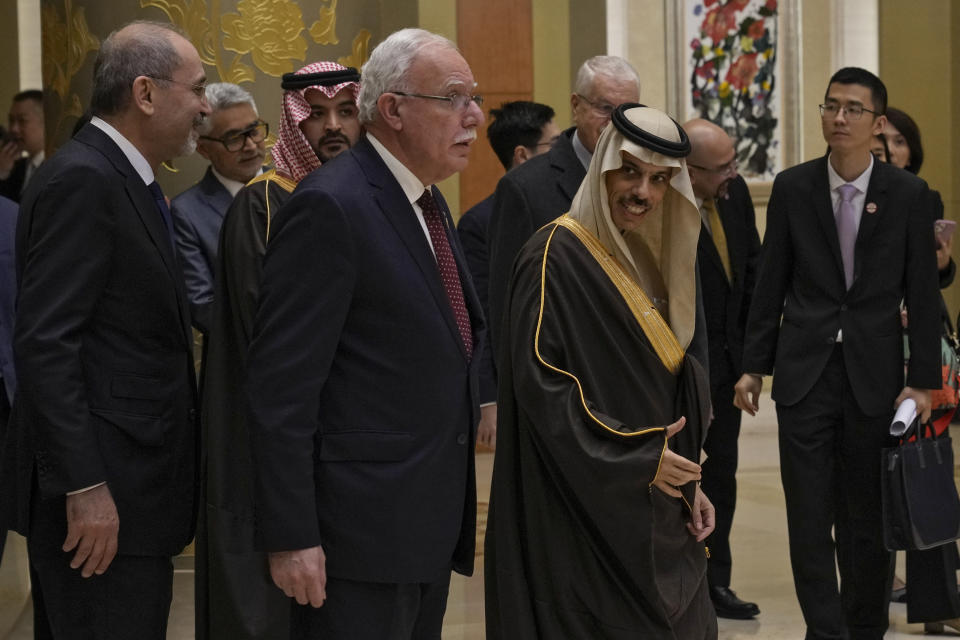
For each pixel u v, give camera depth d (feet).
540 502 9.91
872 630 15.06
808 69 34.32
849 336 14.61
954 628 16.52
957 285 36.86
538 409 9.55
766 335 15.52
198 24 18.69
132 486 10.16
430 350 9.18
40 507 10.23
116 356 10.15
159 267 10.29
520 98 33.68
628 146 9.62
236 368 11.03
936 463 14.28
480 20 33.47
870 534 14.80
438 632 10.05
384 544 8.99
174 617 16.76
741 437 32.94
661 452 9.36
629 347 9.91
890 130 18.66
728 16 33.99
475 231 18.53
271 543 8.62
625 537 9.45
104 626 10.27
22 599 17.87
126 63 10.32
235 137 15.94
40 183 9.95
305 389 8.71
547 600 9.93
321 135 12.05
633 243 10.29
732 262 17.84
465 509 9.70
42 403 9.48
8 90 32.30
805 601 14.88
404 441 9.08
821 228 14.96
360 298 9.02
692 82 33.96
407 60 9.27
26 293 9.64
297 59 19.15
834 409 14.78
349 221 8.93
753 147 34.40
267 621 10.87
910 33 35.65
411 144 9.35
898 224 14.55
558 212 14.03
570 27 33.76
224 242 11.40
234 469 10.76
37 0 32.55
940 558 15.28
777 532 22.58
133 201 10.18
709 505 10.20
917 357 14.44
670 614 9.73
